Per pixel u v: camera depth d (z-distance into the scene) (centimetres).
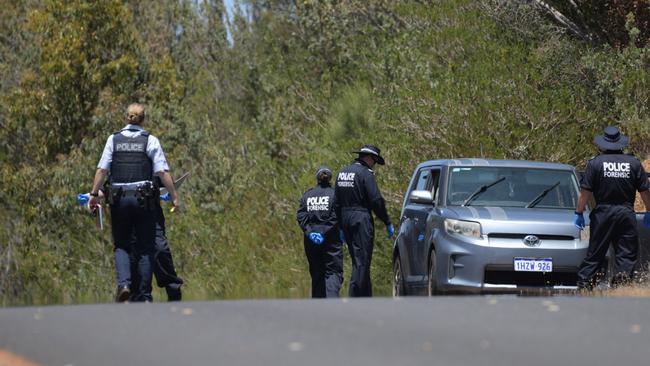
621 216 5066
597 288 4972
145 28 15725
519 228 5025
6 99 11181
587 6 10906
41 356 2591
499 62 9350
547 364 2430
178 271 9281
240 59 15488
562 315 3155
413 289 5578
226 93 15188
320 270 5641
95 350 2645
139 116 4612
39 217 9831
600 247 5059
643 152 8812
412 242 5597
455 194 5409
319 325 2994
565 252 5028
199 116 13200
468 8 11088
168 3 15900
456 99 8612
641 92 9044
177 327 2973
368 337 2778
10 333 2933
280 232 9369
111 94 11419
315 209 5559
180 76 15175
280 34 15538
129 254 4569
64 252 9550
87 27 11619
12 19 12825
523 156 8344
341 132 10281
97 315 3231
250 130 13200
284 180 9881
